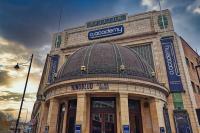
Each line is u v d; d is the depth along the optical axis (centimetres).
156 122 2134
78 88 2122
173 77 2911
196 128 2533
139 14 3612
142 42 3347
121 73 2211
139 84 2181
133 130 2141
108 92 2069
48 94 2497
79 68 2342
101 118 2106
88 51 2581
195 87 3191
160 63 3073
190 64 3378
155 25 3391
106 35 3669
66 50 3872
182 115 2639
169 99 2783
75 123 1981
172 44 3136
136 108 2278
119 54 2470
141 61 2638
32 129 3819
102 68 2261
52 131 2181
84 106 2017
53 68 3791
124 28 3594
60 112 2400
